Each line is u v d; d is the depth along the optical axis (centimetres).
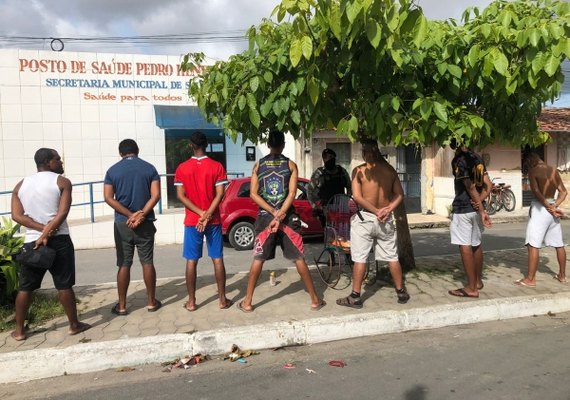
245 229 1052
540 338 483
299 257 530
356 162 1545
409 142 525
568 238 1095
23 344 454
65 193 463
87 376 420
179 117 1369
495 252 847
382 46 424
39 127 1332
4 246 531
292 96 499
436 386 384
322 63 478
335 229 632
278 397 372
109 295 611
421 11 382
